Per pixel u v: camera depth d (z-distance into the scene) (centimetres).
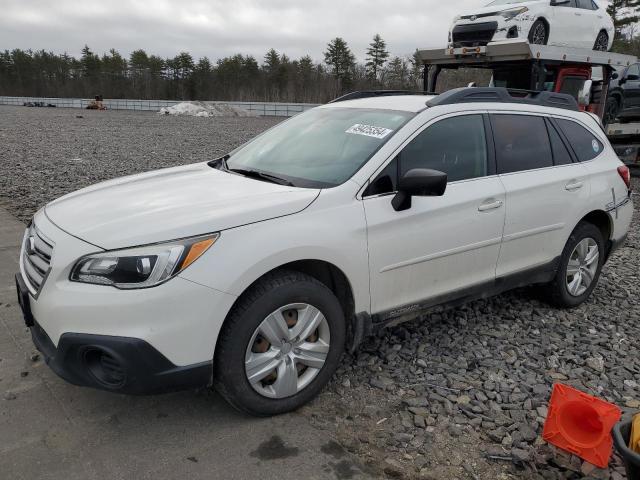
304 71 8394
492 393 357
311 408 334
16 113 3872
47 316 285
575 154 485
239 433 306
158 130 2427
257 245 295
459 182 392
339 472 279
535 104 467
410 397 348
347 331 357
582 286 509
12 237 647
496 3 1092
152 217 298
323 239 318
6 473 269
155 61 9206
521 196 425
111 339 268
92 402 330
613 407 282
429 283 382
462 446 306
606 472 288
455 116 402
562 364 404
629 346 439
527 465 292
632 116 1352
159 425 311
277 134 446
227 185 358
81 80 9144
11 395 333
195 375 286
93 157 1398
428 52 1071
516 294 536
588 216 505
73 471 272
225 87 8506
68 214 324
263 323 301
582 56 1008
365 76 8088
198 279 278
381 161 356
